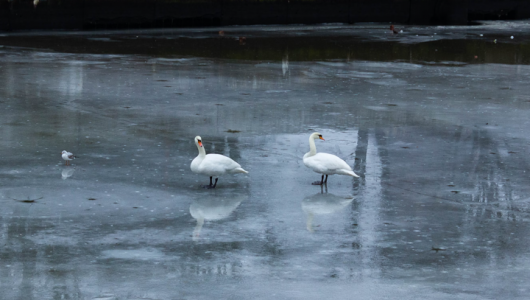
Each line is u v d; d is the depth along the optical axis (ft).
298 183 35.09
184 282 22.66
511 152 42.55
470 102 59.82
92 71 71.51
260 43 106.93
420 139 45.44
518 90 67.10
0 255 24.59
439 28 147.64
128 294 21.61
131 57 84.43
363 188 34.50
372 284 22.84
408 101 59.62
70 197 31.65
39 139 42.47
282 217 29.68
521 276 23.84
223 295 21.71
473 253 26.02
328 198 32.63
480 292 22.35
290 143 43.60
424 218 30.07
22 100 54.70
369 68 80.84
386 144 43.93
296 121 50.16
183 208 30.60
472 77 75.41
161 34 117.39
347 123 49.90
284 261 24.76
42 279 22.66
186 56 87.66
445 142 44.75
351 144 43.70
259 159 39.55
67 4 120.37
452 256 25.66
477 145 44.16
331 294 21.95
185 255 25.07
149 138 43.75
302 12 149.69
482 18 177.68
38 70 70.69
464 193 33.99
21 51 86.02
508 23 168.25
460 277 23.62
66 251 25.17
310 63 84.17
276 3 145.79
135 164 37.70
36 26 118.21
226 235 27.32
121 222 28.50
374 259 25.17
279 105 56.18
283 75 73.26
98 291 21.79
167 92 60.80
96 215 29.30
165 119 49.60
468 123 50.75
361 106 56.70
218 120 49.75
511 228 29.01
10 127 45.27
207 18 138.00
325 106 56.24
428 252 26.00
